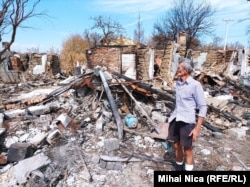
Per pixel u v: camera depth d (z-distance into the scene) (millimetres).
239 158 4387
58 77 15820
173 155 4305
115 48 17328
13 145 3920
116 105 5938
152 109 6238
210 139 5332
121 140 4730
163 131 4969
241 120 6684
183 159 3877
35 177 3275
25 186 3170
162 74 14562
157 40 30344
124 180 3484
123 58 17234
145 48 15953
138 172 3707
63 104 6555
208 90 11141
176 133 3486
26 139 4539
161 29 29984
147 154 4301
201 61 18109
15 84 12562
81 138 4711
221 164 4125
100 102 6277
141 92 6664
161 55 16328
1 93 9320
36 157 3689
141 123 5551
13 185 3197
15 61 15188
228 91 11352
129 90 6586
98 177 3506
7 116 5512
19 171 3393
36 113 5754
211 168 3975
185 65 3131
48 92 8273
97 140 4734
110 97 5957
